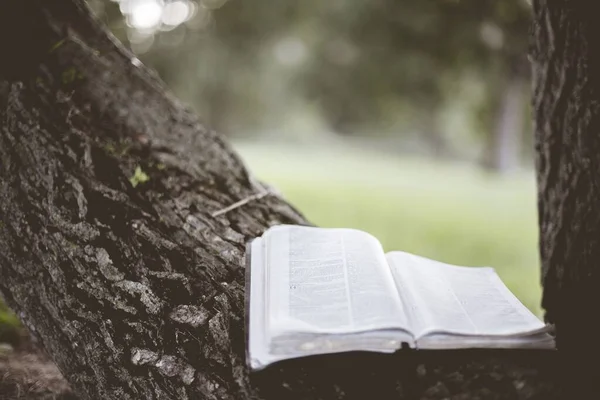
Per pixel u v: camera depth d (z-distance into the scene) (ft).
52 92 3.53
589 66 3.29
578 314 3.14
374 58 24.72
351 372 2.56
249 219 3.57
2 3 3.57
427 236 10.80
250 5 23.30
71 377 2.93
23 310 3.10
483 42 18.19
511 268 9.11
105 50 4.00
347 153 32.40
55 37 3.75
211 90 26.40
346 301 2.68
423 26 19.95
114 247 3.05
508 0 15.47
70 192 3.20
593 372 2.59
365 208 13.08
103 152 3.46
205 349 2.72
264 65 27.14
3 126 3.30
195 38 22.81
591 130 3.33
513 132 25.82
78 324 2.90
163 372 2.69
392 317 2.58
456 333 2.58
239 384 2.59
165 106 4.05
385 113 30.91
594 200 3.35
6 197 3.18
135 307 2.88
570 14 3.35
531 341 2.61
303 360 2.59
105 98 3.77
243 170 4.00
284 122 36.40
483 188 18.39
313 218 11.79
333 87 29.19
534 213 14.07
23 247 3.10
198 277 2.99
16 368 3.58
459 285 2.96
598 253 3.32
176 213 3.36
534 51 3.86
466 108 27.53
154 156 3.68
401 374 2.54
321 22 24.47
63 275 2.99
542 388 2.50
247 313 2.76
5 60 3.50
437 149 37.06
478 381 2.52
